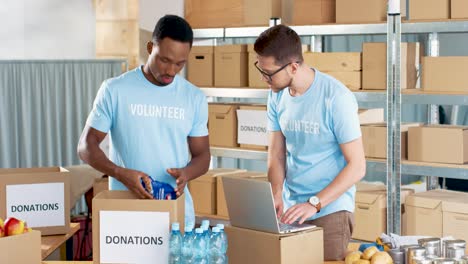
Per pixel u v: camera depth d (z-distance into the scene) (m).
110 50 6.43
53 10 6.49
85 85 6.33
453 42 7.62
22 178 3.50
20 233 2.83
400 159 4.84
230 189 2.87
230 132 5.67
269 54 3.08
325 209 3.19
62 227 3.58
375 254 2.65
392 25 4.81
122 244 2.73
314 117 3.16
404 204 4.93
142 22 6.40
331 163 3.21
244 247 2.82
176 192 2.89
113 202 2.72
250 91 5.47
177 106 3.09
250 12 5.56
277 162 3.41
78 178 5.36
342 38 7.83
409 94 4.82
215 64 5.70
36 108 6.27
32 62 6.24
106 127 3.10
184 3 6.13
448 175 4.68
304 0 5.26
